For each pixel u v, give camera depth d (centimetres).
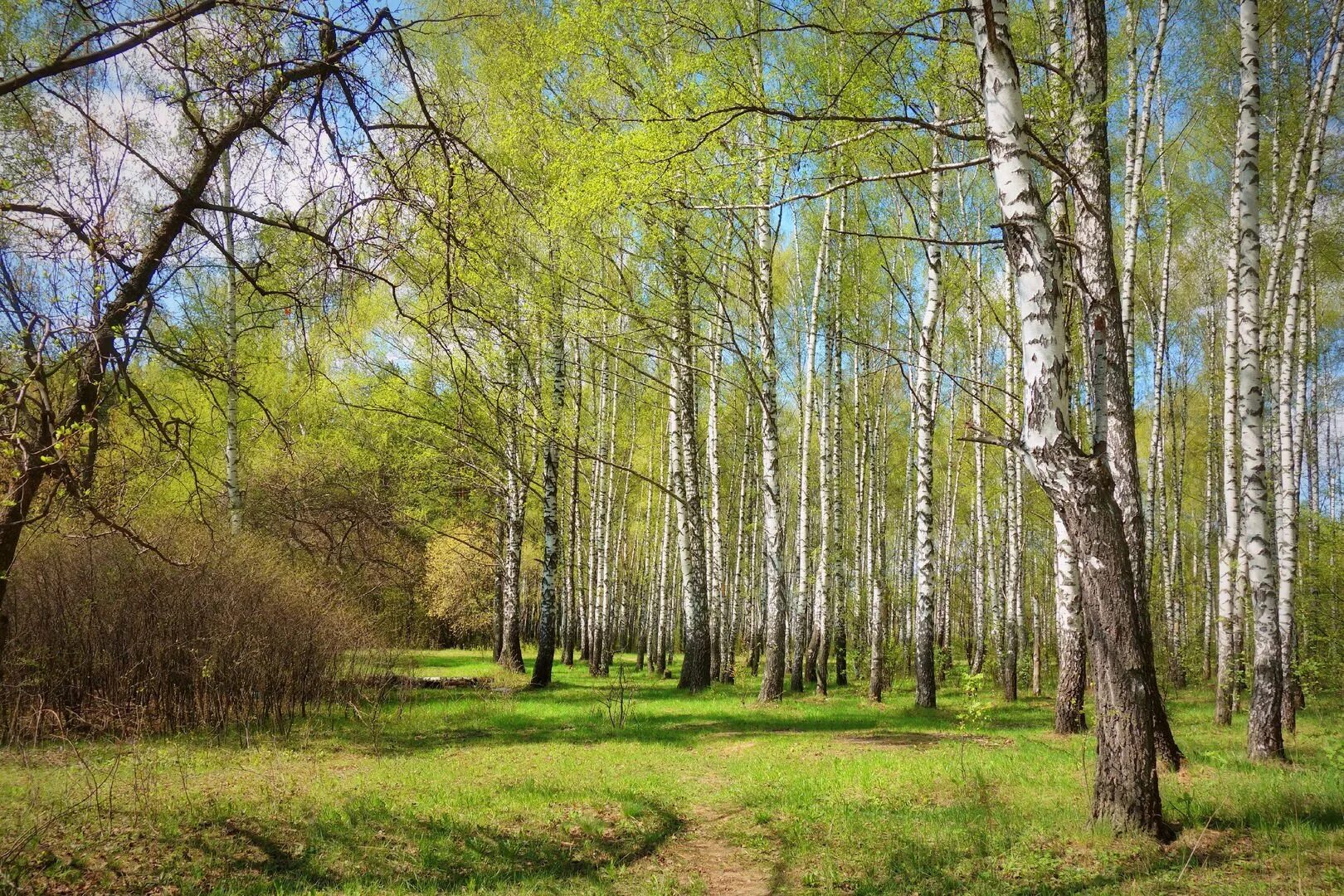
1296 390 1550
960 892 499
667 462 3031
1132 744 586
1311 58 1261
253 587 1154
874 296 1986
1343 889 455
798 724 1266
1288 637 1138
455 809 703
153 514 1088
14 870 518
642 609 4006
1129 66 1234
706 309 1614
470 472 2094
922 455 1530
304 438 1888
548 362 1777
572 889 536
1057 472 590
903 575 2858
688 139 816
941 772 823
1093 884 488
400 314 527
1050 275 582
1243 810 630
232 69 445
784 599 1614
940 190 1449
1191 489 2716
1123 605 589
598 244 1286
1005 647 1805
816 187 1105
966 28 912
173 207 481
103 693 1015
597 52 962
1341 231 1540
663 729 1199
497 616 2684
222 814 655
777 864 581
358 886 530
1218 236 1828
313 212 519
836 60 838
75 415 452
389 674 1431
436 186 525
